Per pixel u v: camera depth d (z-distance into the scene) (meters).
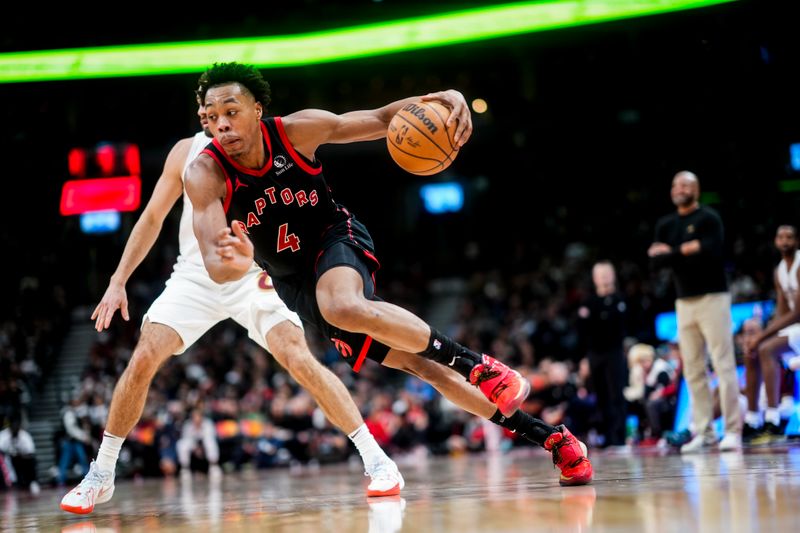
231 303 3.75
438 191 23.17
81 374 15.95
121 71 17.84
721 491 2.57
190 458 11.47
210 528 2.51
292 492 4.66
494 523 2.14
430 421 12.71
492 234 22.22
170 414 11.70
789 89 16.36
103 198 19.25
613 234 18.59
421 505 2.82
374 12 17.78
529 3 16.81
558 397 10.73
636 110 18.83
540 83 19.73
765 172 16.80
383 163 22.19
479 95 20.17
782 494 2.38
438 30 17.45
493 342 16.02
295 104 20.03
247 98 3.17
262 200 3.27
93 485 3.65
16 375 14.22
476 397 3.44
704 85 17.41
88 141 19.67
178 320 3.72
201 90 3.23
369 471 3.49
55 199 19.67
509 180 21.69
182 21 17.91
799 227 15.34
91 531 2.67
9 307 18.42
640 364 8.98
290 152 3.26
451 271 22.75
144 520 3.10
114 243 19.80
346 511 2.82
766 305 9.49
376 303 3.13
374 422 12.41
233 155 3.17
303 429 12.16
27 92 18.25
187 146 3.81
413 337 3.11
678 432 7.21
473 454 11.66
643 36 16.80
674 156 18.17
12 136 19.33
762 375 6.52
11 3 17.25
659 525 1.93
